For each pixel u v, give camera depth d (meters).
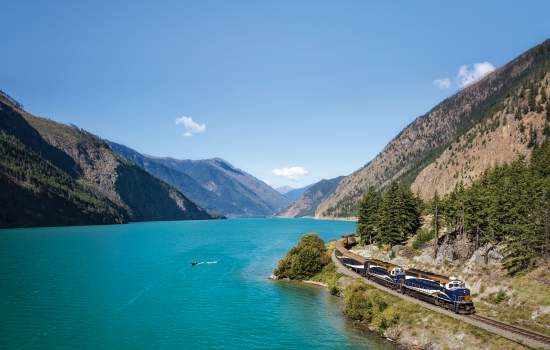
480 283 68.31
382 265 83.56
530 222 66.25
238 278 99.25
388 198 113.62
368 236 128.75
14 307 68.44
